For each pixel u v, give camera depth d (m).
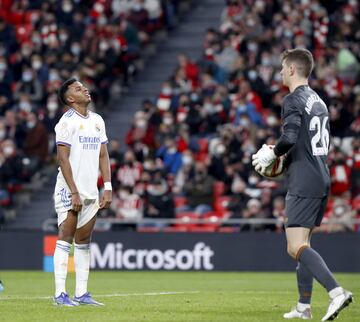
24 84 86.19
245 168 71.62
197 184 71.44
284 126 29.81
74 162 34.69
